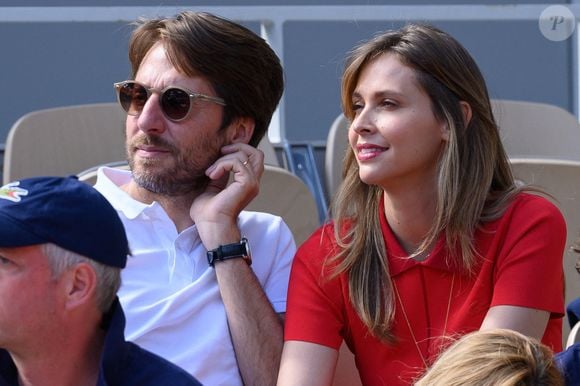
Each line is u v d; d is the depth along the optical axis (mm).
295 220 15523
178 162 12914
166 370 9578
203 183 13242
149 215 12750
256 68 13305
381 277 12047
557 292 11812
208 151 13109
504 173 12336
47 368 9422
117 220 9430
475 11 19719
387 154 11938
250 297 12555
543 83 23609
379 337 11961
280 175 15234
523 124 19062
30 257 9062
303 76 22875
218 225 12781
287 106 22812
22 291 9086
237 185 12961
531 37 23594
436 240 12031
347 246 12188
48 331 9234
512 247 11734
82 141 17562
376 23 23062
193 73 12914
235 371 12359
